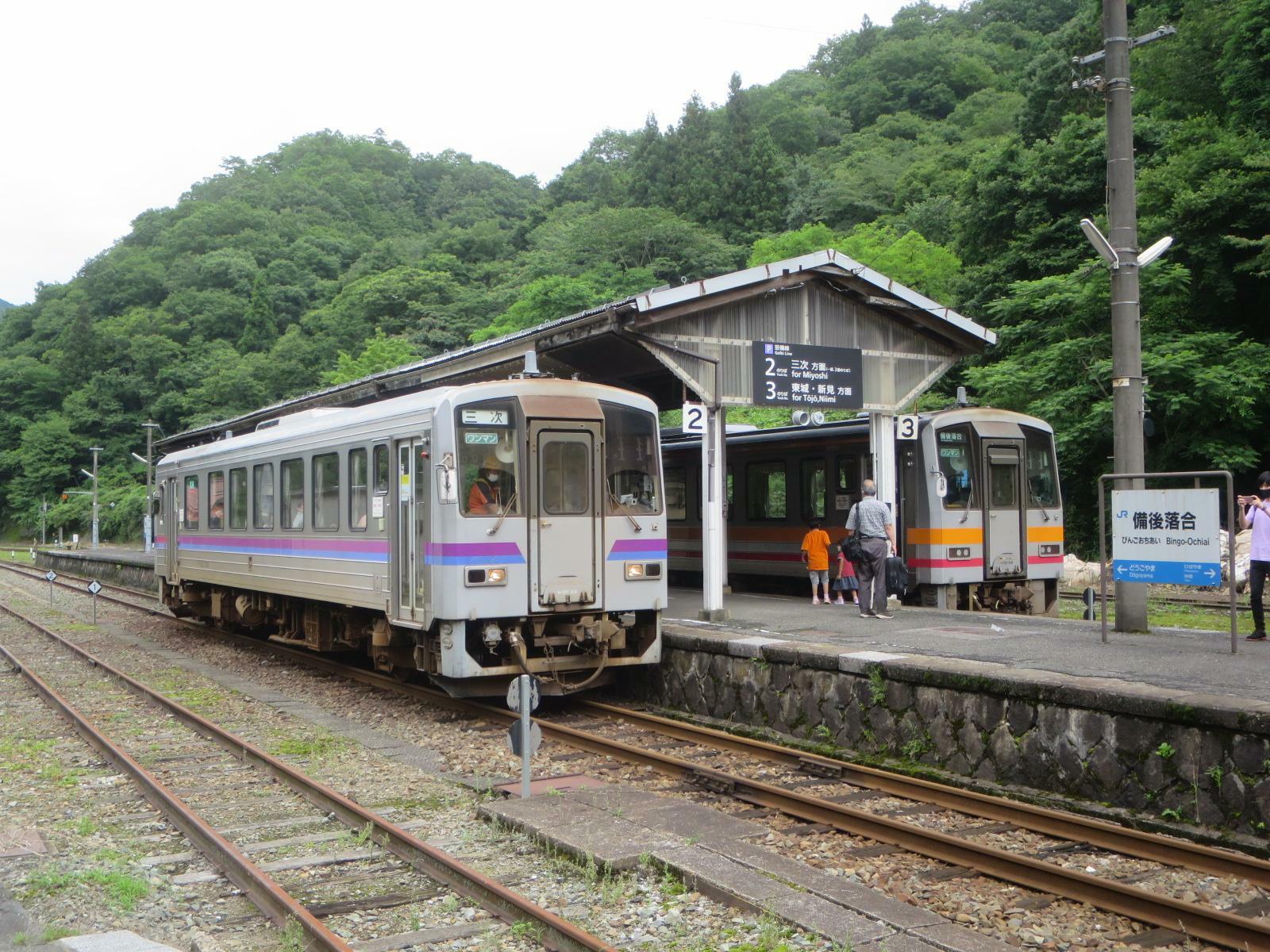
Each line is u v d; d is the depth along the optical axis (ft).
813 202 213.66
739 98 268.62
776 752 31.32
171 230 401.90
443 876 20.88
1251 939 17.22
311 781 27.63
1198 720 23.67
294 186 430.20
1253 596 36.55
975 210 118.93
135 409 313.94
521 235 331.57
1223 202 83.10
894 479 53.67
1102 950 17.54
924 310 52.49
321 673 50.08
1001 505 58.65
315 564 46.50
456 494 35.70
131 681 45.62
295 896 20.30
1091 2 138.62
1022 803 25.52
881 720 31.37
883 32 340.59
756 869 20.57
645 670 41.81
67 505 272.72
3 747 34.14
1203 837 22.89
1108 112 40.75
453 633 36.11
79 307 326.24
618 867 20.56
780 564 65.72
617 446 39.19
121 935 17.44
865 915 18.12
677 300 44.78
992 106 232.94
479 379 54.03
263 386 274.57
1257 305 90.84
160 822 25.71
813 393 50.14
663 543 39.91
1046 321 97.96
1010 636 38.37
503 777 29.32
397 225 431.02
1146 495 34.17
